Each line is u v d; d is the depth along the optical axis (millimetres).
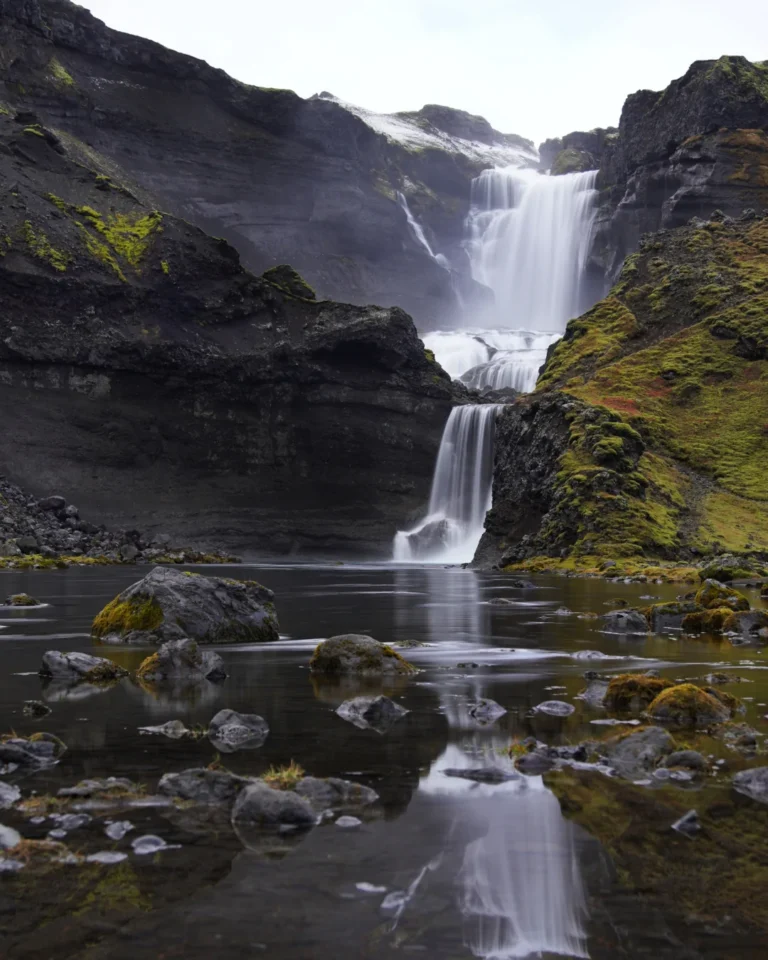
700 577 56281
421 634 24516
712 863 6840
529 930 5656
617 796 8570
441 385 138000
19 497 105312
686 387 116250
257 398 130000
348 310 137375
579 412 93562
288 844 7164
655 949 5516
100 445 120125
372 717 12562
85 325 123000
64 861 6742
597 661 18812
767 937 5641
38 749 10055
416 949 5457
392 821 7770
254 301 135375
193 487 124625
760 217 162625
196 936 5586
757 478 98625
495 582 56625
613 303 142750
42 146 140250
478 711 12789
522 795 8602
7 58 192750
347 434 132250
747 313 127375
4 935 5578
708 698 12664
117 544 94875
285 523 125750
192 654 16562
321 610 33125
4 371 117938
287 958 5324
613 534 78188
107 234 131375
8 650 20156
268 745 10781
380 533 128875
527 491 92625
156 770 9461
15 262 120688
